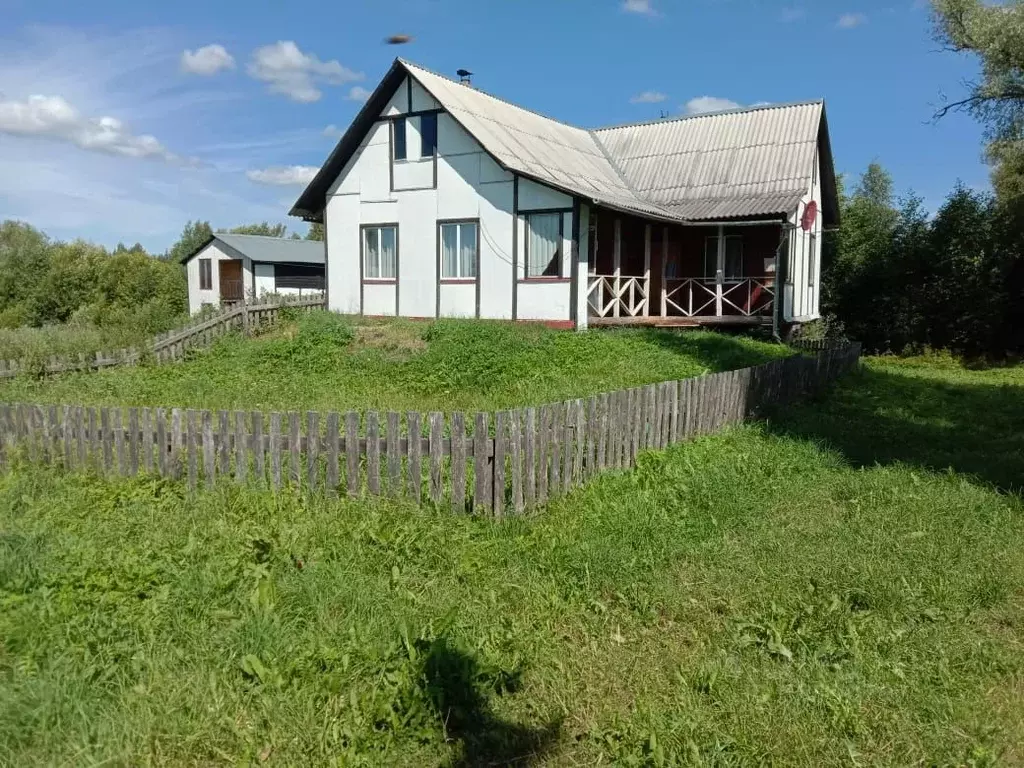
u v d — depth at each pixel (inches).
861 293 1120.8
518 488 249.6
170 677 153.6
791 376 505.7
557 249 741.9
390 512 242.7
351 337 660.1
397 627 174.4
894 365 928.3
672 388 345.4
